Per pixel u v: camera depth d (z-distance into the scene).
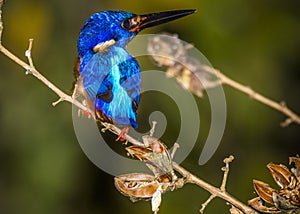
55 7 12.27
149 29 11.47
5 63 12.05
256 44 11.85
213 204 11.83
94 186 12.20
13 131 11.88
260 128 12.01
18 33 12.12
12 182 11.98
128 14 7.67
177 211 11.74
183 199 11.82
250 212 6.51
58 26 12.21
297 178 6.39
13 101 11.92
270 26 11.98
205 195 11.88
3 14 12.18
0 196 12.00
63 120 11.79
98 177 12.13
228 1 11.72
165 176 6.38
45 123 11.81
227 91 11.73
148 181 6.42
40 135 11.81
